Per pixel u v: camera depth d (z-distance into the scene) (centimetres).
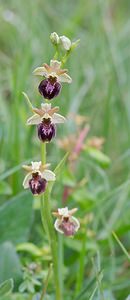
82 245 48
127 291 49
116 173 67
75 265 52
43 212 37
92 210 55
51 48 79
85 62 82
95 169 61
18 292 43
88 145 57
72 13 100
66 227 36
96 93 77
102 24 86
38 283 40
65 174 54
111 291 46
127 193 57
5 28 92
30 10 85
